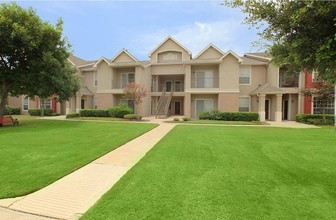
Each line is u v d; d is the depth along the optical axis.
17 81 15.35
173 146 8.51
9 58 14.91
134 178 5.00
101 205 3.71
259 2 3.56
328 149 8.12
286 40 3.64
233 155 7.16
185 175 5.21
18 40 13.86
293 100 22.64
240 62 22.78
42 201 4.06
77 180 5.10
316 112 21.08
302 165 6.11
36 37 14.05
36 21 14.55
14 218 3.51
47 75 15.14
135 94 22.36
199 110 24.75
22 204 3.95
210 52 25.22
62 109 29.94
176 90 29.38
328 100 18.25
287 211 3.52
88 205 3.91
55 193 4.40
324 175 5.30
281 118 21.67
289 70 4.25
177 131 13.03
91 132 12.21
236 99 22.78
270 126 16.53
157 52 28.08
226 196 4.06
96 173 5.59
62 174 5.39
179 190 4.33
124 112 23.05
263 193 4.22
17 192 4.34
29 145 8.52
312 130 13.81
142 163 6.20
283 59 3.90
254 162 6.38
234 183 4.73
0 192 4.34
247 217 3.32
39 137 10.37
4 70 14.78
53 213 3.65
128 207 3.63
